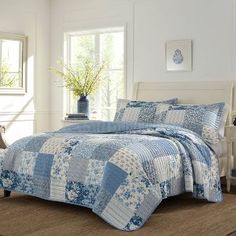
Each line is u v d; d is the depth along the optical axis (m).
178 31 6.35
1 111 6.90
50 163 4.53
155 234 3.73
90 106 7.25
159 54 6.51
